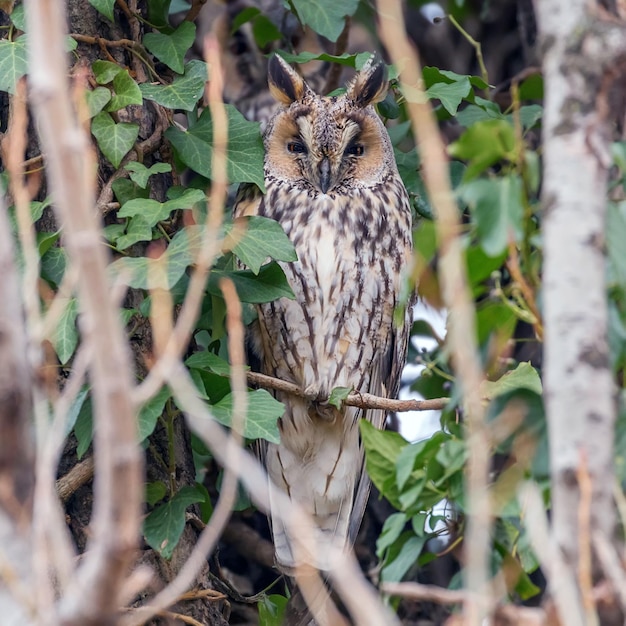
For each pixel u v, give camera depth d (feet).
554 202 13.03
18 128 14.33
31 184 19.92
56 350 19.06
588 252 12.81
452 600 13.73
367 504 30.68
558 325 12.80
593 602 12.18
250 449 27.53
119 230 21.11
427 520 17.51
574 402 12.66
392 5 12.89
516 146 14.52
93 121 21.77
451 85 24.64
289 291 21.72
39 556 11.53
